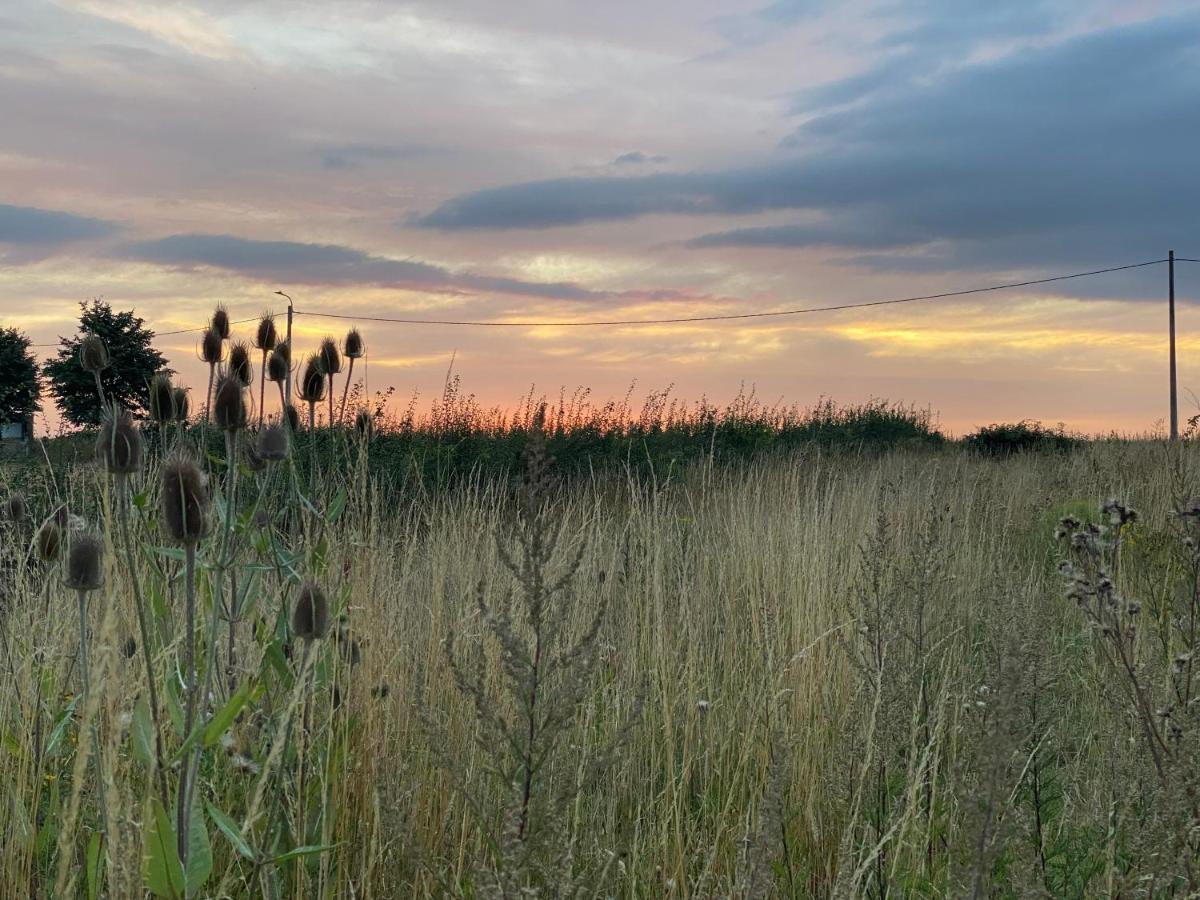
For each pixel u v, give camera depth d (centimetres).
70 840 226
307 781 329
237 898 317
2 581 451
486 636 457
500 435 1594
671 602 642
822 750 450
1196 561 414
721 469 1561
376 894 338
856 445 2236
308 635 276
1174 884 304
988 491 1148
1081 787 400
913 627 494
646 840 393
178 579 353
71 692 398
